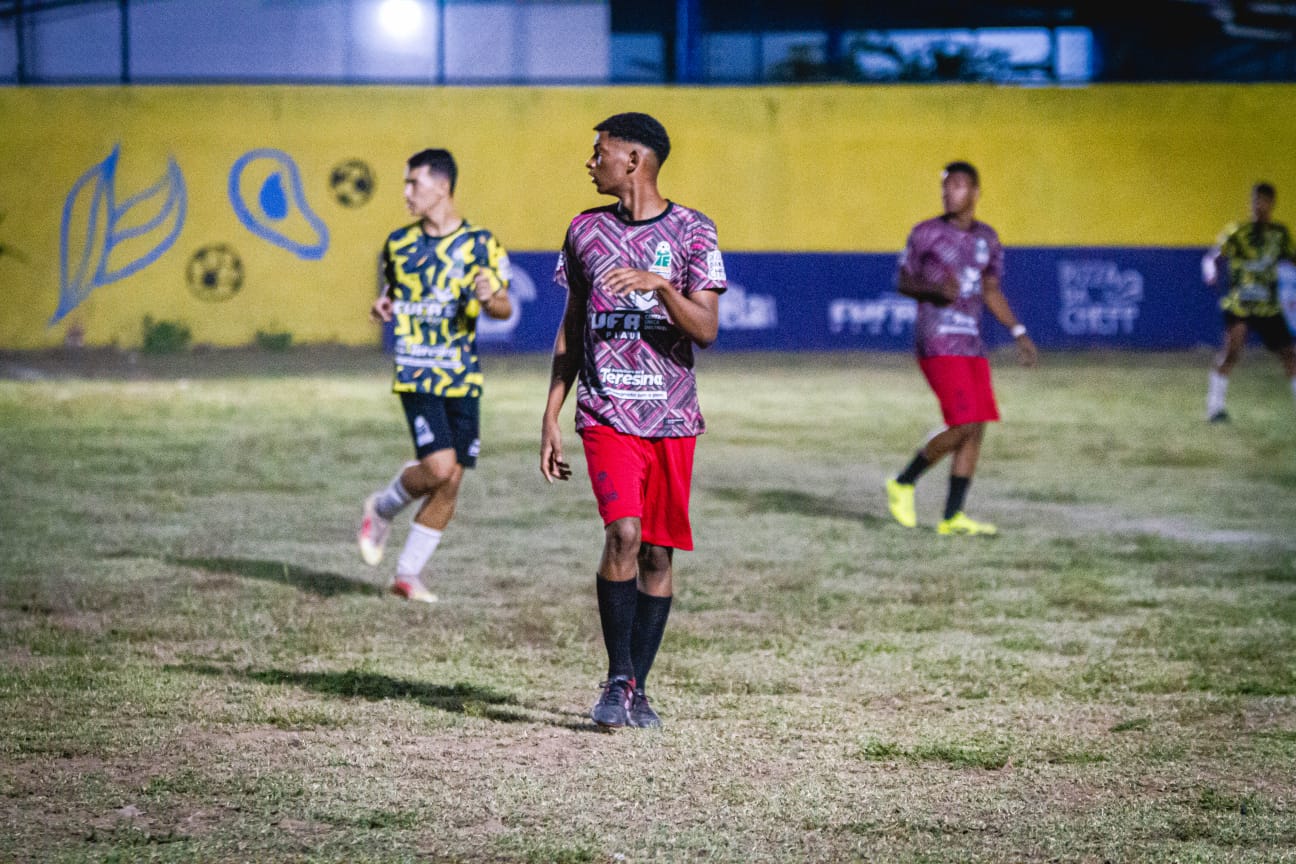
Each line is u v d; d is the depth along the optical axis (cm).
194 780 620
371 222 3809
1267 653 891
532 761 658
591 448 709
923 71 4066
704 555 1226
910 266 1326
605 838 559
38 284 3756
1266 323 2267
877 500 1545
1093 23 4044
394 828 567
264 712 726
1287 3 4006
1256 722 740
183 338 3731
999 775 649
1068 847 556
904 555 1230
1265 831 577
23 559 1149
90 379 2942
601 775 638
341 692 774
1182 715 750
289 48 3900
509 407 2420
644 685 757
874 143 3878
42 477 1608
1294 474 1750
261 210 3794
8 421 2169
